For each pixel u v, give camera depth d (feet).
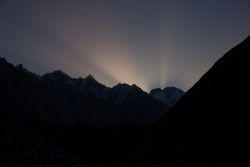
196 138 69.31
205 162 55.57
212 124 74.38
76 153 60.34
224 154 56.70
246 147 56.08
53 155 49.24
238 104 77.10
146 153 62.64
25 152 45.62
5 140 49.39
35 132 71.36
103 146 72.18
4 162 39.63
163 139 76.02
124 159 58.39
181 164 55.21
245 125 64.18
